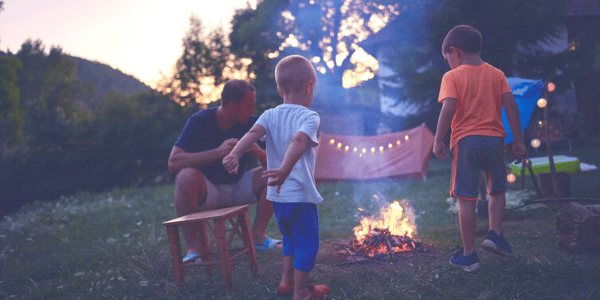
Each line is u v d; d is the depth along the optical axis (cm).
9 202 1606
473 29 303
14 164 1644
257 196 381
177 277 277
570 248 305
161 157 1641
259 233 377
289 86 252
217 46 1775
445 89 293
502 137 290
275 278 291
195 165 346
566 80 1191
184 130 355
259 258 348
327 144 880
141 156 1633
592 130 1512
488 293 237
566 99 1519
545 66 1196
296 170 240
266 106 1650
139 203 785
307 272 235
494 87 292
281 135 243
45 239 522
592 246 300
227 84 352
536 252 310
